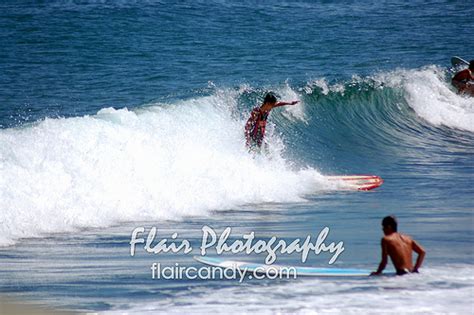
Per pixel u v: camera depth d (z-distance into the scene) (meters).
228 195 51.94
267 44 129.38
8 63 105.75
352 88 86.81
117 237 42.06
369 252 39.22
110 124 51.41
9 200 42.22
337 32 145.25
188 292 32.16
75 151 47.12
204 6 163.88
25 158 44.69
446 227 44.88
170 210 47.84
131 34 132.50
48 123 49.00
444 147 81.00
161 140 53.22
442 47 134.12
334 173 65.50
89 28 135.62
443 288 32.19
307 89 83.38
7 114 74.94
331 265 36.59
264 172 57.06
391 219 35.03
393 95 89.94
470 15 172.62
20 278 34.16
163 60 111.69
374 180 59.94
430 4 189.75
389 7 182.62
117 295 31.81
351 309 29.53
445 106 91.69
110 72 101.19
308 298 31.06
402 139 83.06
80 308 30.09
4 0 162.25
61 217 43.69
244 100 73.44
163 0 166.50
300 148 72.12
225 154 56.44
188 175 51.62
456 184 60.72
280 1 180.25
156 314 29.25
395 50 129.50
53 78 95.94
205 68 106.31
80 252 38.81
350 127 81.31
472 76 94.69
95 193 45.94
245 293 31.92
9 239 40.72
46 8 152.62
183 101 65.25
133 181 48.31
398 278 33.81
